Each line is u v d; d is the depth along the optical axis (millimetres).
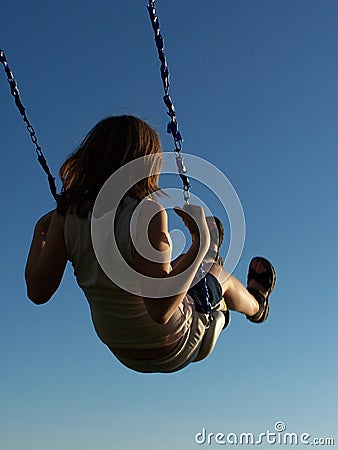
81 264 2988
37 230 3287
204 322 3174
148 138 2992
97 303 2998
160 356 3088
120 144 2941
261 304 3895
